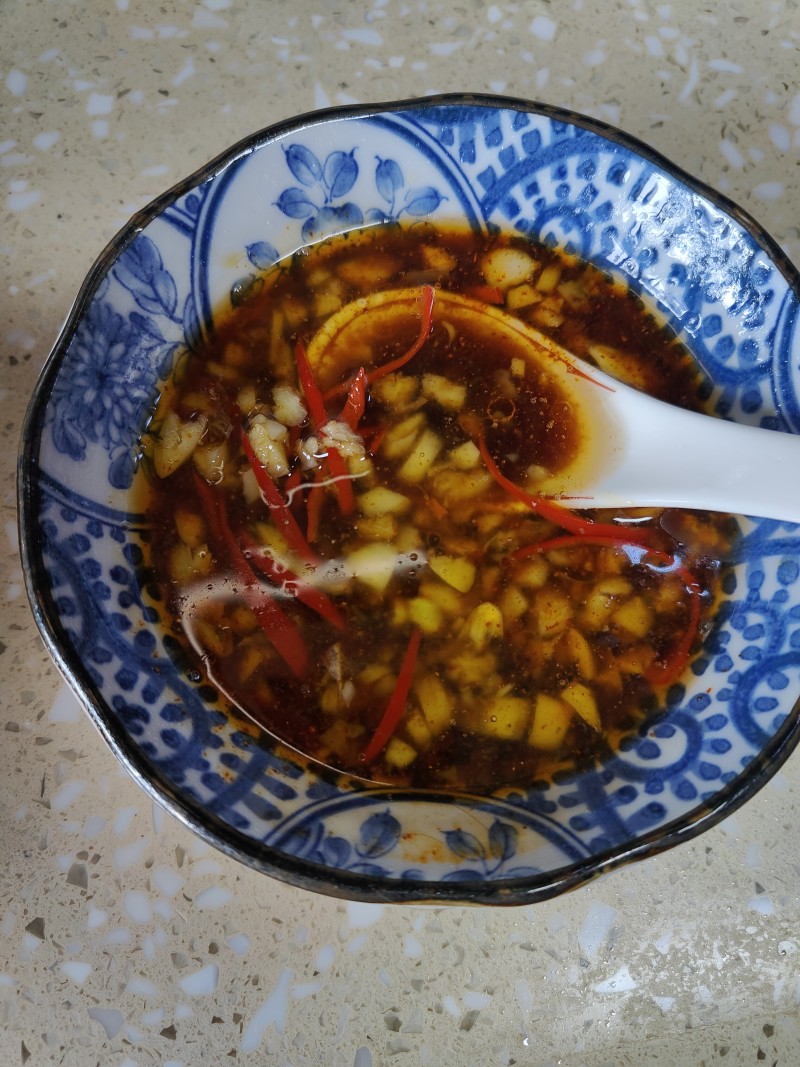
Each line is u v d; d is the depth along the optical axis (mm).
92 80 197
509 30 202
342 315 166
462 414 163
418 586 153
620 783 138
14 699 159
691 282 160
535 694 148
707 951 154
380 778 143
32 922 150
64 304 180
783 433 150
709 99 197
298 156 156
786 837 158
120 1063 145
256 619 150
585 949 153
